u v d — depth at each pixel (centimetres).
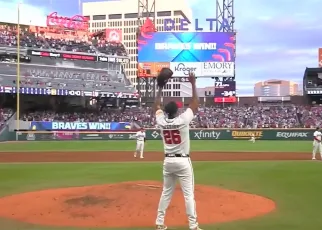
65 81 6494
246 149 3712
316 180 1538
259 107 6762
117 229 806
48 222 862
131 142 5081
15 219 895
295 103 6956
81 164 2323
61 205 985
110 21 13212
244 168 2023
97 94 6469
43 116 6175
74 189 1213
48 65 6531
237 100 7138
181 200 982
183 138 732
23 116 5944
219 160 2550
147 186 1127
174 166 735
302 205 1058
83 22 7525
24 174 1830
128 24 13000
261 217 911
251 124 6294
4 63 6172
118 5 13150
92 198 1023
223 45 6041
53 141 5359
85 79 6719
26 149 3816
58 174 1827
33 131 5547
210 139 5628
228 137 5625
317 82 6669
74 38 7256
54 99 6706
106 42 7262
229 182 1513
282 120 6366
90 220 866
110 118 6525
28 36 6550
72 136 5659
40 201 1053
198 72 6066
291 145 4331
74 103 6869
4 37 6300
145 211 913
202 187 1235
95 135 5697
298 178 1599
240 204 1021
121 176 1739
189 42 6047
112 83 6888
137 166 2178
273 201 1112
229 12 6575
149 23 6144
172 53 6047
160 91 768
